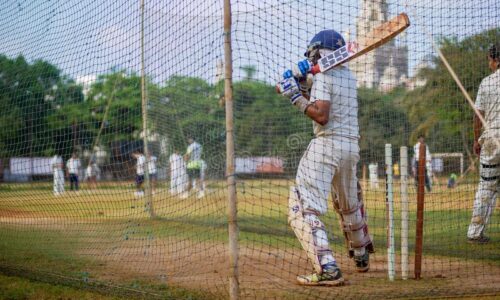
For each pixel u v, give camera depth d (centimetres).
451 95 1273
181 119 1438
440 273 525
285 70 481
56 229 836
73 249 670
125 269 556
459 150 1389
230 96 396
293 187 494
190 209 1114
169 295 436
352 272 540
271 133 2905
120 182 1345
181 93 1427
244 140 2944
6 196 995
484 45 901
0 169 1027
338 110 488
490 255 610
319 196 485
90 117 1379
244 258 609
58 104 1216
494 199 688
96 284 484
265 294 443
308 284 476
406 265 500
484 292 442
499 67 706
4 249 673
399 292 445
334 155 487
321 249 475
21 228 843
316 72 478
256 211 1086
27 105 917
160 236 761
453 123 1351
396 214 904
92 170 1459
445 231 770
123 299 445
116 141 1380
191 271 541
